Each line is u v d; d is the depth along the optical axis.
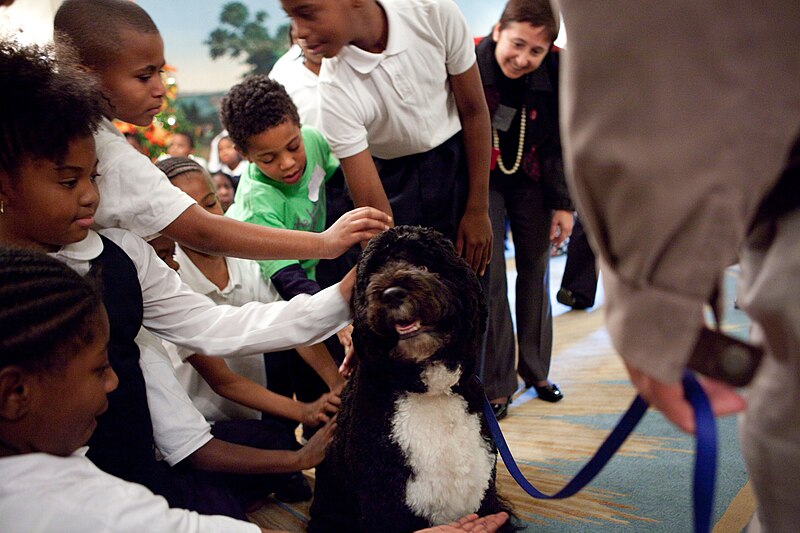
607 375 2.70
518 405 2.52
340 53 1.70
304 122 2.53
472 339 1.33
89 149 1.20
